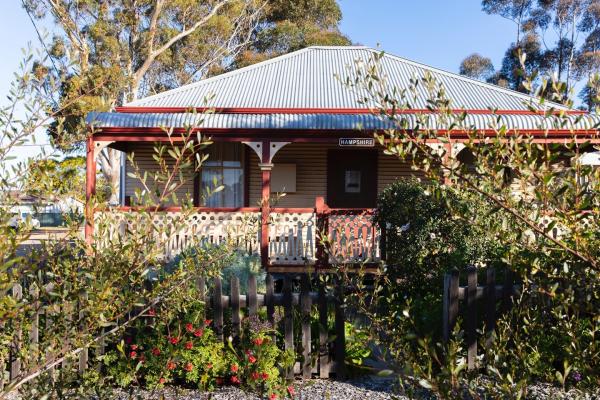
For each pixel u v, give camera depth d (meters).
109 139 10.66
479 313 5.45
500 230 2.46
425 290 7.61
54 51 19.70
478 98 12.71
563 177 2.09
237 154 13.56
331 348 5.42
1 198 2.57
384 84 2.61
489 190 2.21
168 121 10.54
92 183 10.60
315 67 15.28
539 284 2.60
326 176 13.57
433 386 2.14
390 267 8.13
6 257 2.26
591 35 37.97
